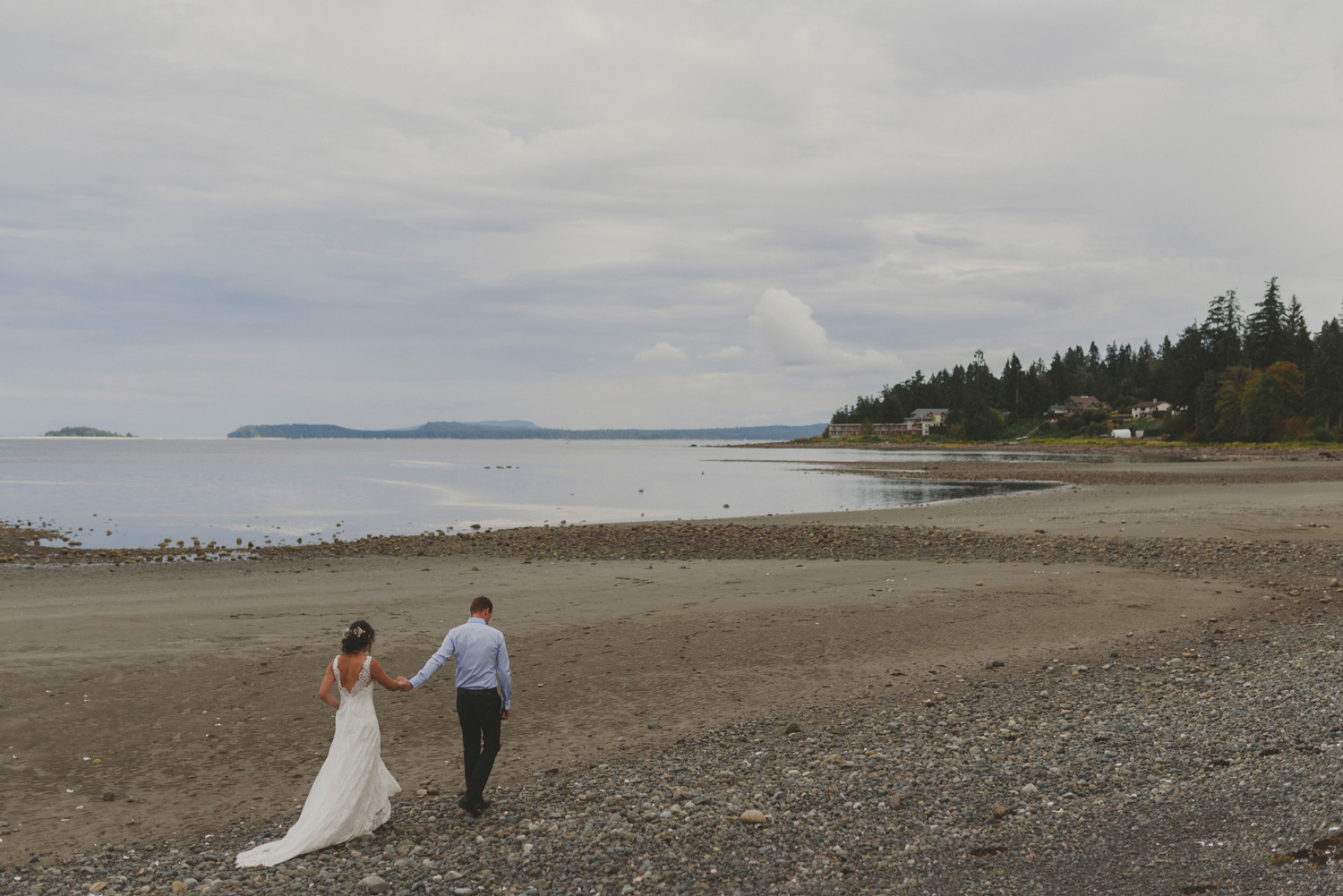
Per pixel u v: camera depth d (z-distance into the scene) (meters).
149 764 8.91
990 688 11.38
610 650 13.52
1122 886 5.20
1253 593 17.69
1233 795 6.45
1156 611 16.08
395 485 70.31
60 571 23.28
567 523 40.34
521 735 9.85
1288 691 9.72
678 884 5.70
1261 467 71.56
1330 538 25.83
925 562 23.28
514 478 80.88
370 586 19.89
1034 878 5.45
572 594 18.31
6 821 7.46
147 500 54.06
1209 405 129.12
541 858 6.24
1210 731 8.48
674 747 9.34
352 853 6.50
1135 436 162.38
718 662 12.82
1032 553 24.62
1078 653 13.24
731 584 19.55
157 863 6.51
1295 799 6.09
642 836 6.56
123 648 13.09
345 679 6.93
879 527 32.28
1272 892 4.78
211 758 9.09
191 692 11.13
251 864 6.31
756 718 10.35
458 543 30.02
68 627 14.52
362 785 6.78
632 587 19.22
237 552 28.36
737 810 7.05
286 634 14.28
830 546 27.80
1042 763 7.97
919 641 14.03
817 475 82.19
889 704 10.77
